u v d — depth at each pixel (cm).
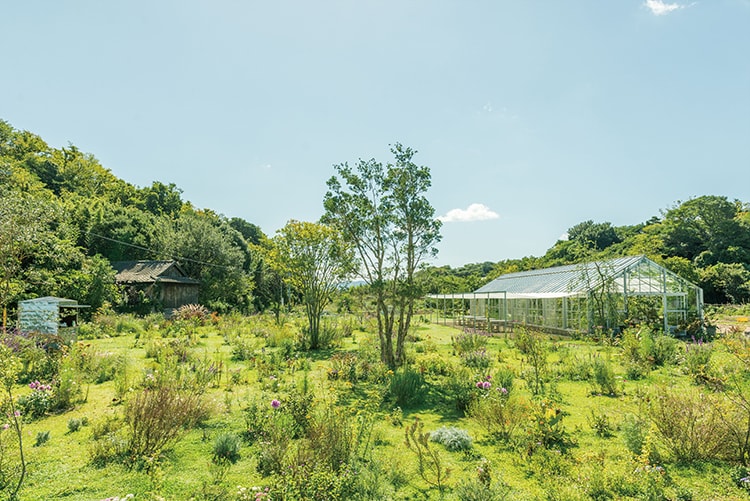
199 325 2211
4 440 537
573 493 421
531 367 1059
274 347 1523
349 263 1294
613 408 728
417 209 1127
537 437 579
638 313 1895
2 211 1473
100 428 596
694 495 432
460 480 464
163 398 570
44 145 5388
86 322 2017
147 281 2928
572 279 2109
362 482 422
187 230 3784
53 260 2073
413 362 1158
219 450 534
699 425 531
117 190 5388
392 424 674
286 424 600
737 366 861
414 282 1133
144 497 427
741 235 4856
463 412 736
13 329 1392
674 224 5341
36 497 425
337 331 1677
